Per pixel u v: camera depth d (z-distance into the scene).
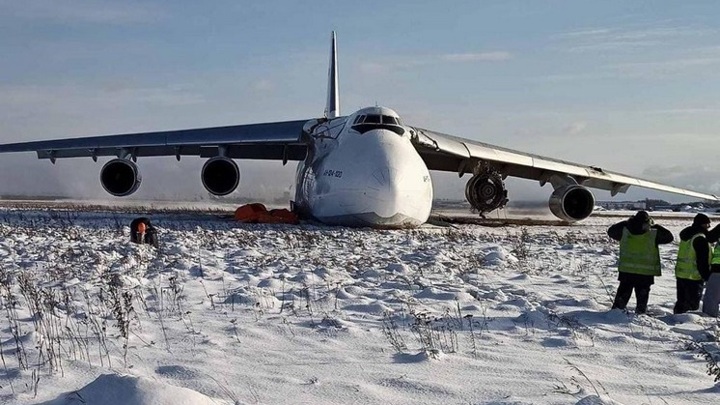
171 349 5.82
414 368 5.33
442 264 12.35
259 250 14.39
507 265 12.64
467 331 6.75
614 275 11.66
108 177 23.52
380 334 6.50
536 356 5.84
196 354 5.65
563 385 4.94
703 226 8.31
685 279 8.38
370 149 19.33
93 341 6.02
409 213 19.20
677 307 8.48
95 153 23.86
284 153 25.23
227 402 4.41
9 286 8.77
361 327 6.79
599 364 5.64
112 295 7.68
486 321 7.21
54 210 32.25
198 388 4.71
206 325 6.76
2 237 16.27
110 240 15.95
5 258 12.22
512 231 22.30
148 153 25.06
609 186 25.52
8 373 5.01
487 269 12.09
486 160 23.08
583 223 29.53
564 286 10.25
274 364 5.39
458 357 5.71
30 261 11.51
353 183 19.02
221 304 7.91
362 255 13.59
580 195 24.23
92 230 18.72
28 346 5.79
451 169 26.31
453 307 8.04
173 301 8.07
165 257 12.21
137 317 7.05
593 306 8.38
